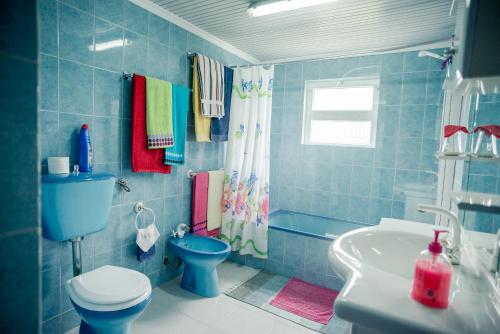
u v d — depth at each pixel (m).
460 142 1.47
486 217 1.15
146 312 2.12
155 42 2.27
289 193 3.51
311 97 3.39
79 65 1.81
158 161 2.25
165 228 2.51
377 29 2.51
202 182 2.74
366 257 1.29
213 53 2.86
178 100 2.39
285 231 2.77
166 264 2.55
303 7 2.15
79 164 1.79
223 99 2.76
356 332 0.84
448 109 1.93
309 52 3.20
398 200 2.98
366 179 3.11
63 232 1.62
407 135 2.91
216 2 2.14
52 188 1.53
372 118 3.12
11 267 0.49
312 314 2.17
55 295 1.80
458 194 0.98
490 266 1.04
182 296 2.35
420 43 2.78
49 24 1.65
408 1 2.02
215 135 2.78
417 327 0.69
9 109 0.47
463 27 0.65
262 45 3.01
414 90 2.86
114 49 1.99
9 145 0.47
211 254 2.22
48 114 1.68
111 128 2.02
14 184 0.48
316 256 2.64
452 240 1.20
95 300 1.43
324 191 3.32
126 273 1.69
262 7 2.11
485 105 1.30
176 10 2.28
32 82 0.49
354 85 3.17
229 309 2.20
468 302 0.81
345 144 3.25
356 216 3.18
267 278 2.73
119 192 2.11
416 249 1.32
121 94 2.06
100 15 1.89
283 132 3.50
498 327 0.69
